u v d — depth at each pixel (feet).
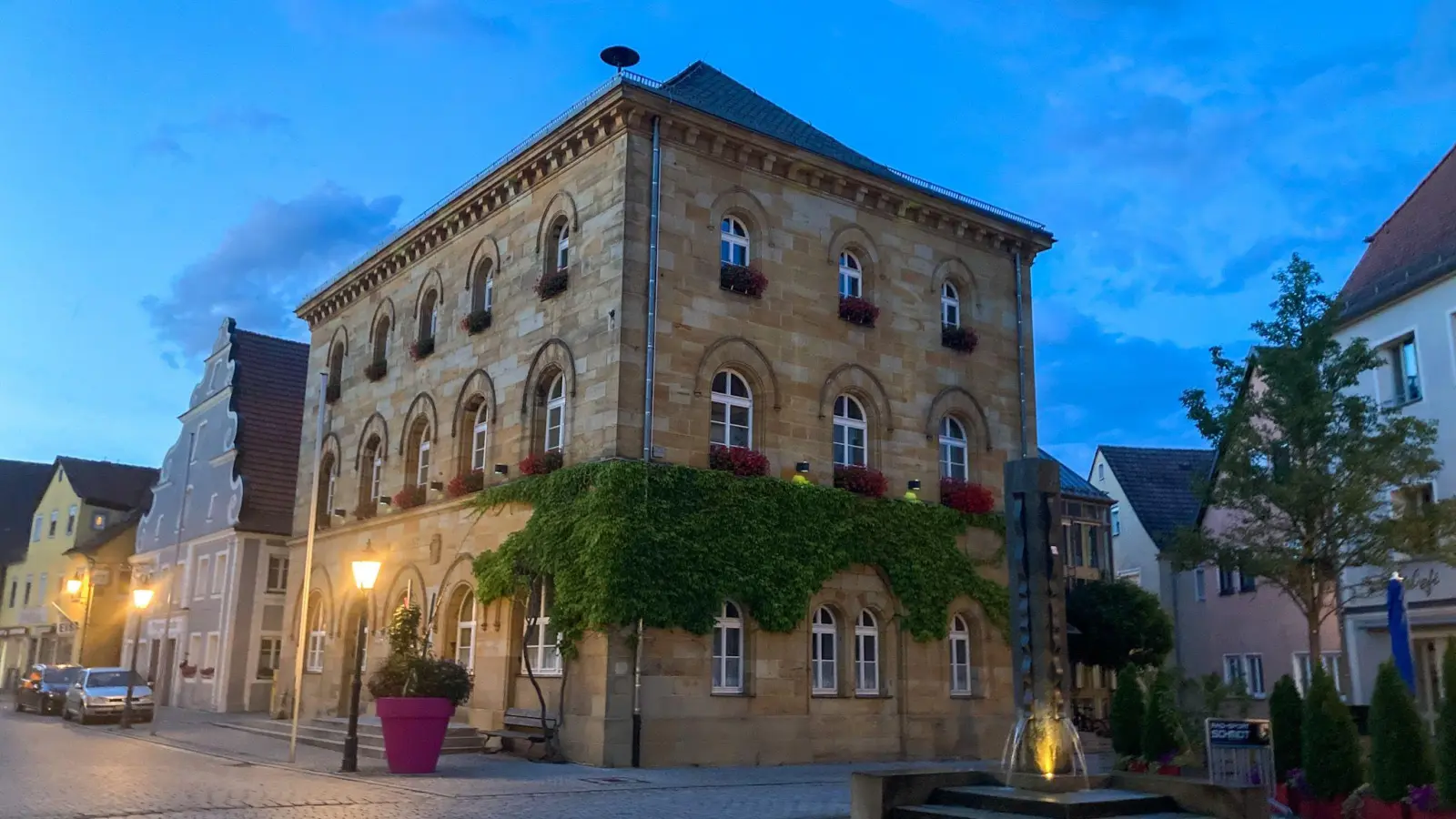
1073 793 42.37
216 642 143.64
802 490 80.23
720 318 79.82
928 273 93.97
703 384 77.92
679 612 72.18
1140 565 140.36
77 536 203.92
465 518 87.86
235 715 131.13
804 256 85.71
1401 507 83.66
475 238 95.40
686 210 79.71
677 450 75.87
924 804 43.04
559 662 75.97
